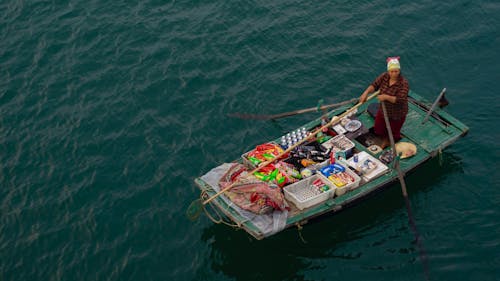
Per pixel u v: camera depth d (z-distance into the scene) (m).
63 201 16.20
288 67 20.08
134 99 19.25
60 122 18.64
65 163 17.31
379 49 20.56
